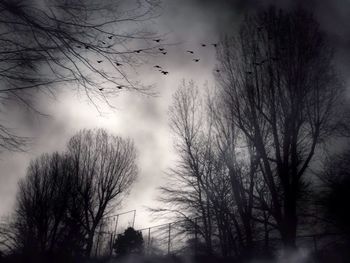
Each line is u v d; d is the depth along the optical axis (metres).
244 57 18.61
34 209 26.83
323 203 14.90
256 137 16.91
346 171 14.83
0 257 15.65
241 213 16.44
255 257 15.47
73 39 5.18
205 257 18.81
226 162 18.05
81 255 22.75
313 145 16.05
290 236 14.45
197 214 22.17
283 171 15.68
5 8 4.88
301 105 16.39
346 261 12.86
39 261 17.81
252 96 17.56
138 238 28.52
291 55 17.25
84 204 28.88
